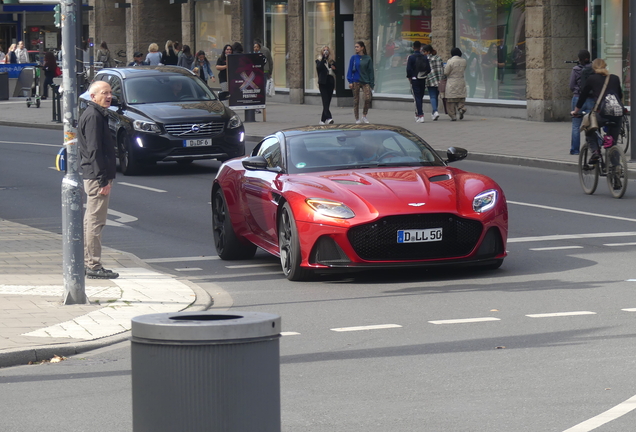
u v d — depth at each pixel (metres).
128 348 10.38
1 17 84.50
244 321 5.48
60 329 10.92
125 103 27.84
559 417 7.44
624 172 20.81
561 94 36.41
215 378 5.39
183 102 27.98
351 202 13.27
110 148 13.99
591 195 21.80
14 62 69.19
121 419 7.79
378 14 45.44
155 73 28.83
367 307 11.98
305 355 9.73
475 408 7.74
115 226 19.73
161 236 18.56
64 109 12.24
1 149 34.09
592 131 21.44
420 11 43.38
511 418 7.45
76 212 12.22
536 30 36.31
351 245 13.09
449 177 13.98
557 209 19.89
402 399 8.07
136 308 12.03
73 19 12.39
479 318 11.14
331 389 8.45
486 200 13.57
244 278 14.42
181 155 26.83
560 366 8.95
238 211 15.59
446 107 37.88
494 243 13.62
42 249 16.69
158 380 5.42
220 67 43.53
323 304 12.27
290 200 13.66
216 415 5.39
